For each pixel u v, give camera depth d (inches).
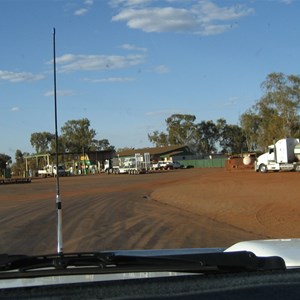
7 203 1088.8
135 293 68.4
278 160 2058.3
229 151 5974.4
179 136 5851.4
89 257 114.2
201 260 104.5
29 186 2070.6
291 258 115.4
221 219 674.2
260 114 3326.8
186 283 71.2
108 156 4751.5
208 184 1401.3
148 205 902.4
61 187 1787.6
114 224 633.6
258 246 131.0
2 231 585.0
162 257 114.0
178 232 557.3
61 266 109.4
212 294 69.4
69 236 536.4
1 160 5147.6
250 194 1005.8
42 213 792.9
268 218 656.4
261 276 74.6
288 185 1206.3
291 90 3211.1
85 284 69.8
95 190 1473.9
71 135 5442.9
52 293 66.9
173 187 1378.0
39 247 470.0
